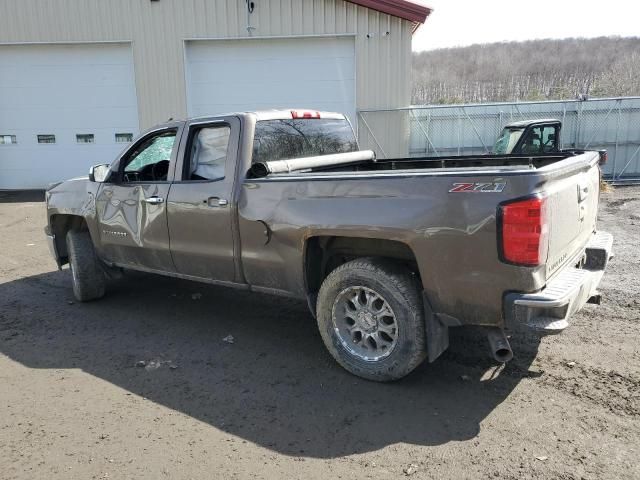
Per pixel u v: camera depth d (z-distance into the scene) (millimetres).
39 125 15766
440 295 3449
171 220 4797
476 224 3229
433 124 17562
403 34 14664
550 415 3346
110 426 3412
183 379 4051
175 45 15047
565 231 3529
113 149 15820
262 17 14734
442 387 3768
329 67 15109
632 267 6582
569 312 3211
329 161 5000
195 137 4711
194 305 5750
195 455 3082
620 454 2932
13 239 9562
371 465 2938
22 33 15141
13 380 4090
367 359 3861
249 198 4246
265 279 4336
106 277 5977
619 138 17391
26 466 3016
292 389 3838
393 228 3529
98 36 15078
